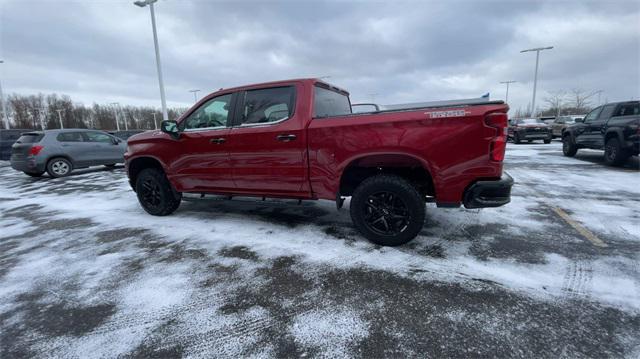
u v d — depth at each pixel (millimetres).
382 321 2125
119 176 9461
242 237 3740
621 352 1791
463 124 2838
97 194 6836
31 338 2104
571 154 10359
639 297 2303
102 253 3457
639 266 2764
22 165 9336
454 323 2080
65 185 8242
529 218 4121
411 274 2725
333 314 2217
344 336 1995
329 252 3227
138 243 3701
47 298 2584
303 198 3682
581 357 1765
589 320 2064
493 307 2232
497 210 4484
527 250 3146
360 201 3320
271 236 3740
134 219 4695
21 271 3096
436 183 3002
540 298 2322
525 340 1906
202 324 2162
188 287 2646
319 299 2404
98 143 10539
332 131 3289
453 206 3029
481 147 2826
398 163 3307
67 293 2648
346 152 3258
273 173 3699
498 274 2682
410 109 3035
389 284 2578
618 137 7727
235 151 3865
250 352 1891
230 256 3223
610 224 3838
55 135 9664
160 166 4770
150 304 2426
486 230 3727
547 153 11734
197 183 4289
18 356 1940
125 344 2006
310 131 3396
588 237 3445
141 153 4582
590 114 9422
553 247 3203
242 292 2537
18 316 2355
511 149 13719
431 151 2951
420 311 2217
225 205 5289
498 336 1948
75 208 5621
